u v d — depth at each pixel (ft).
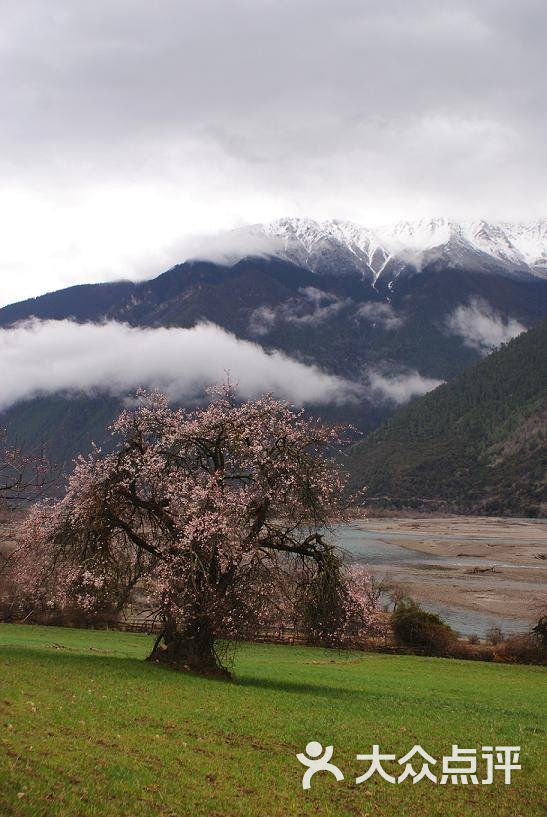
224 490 107.55
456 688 137.18
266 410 113.50
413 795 62.59
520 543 573.33
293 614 108.37
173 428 111.34
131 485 108.47
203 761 63.00
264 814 53.47
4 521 114.01
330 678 137.18
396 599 256.32
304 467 108.88
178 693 89.45
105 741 63.87
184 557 103.45
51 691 82.28
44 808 45.42
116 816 47.34
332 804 58.39
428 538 619.26
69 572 103.60
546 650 200.23
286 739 74.08
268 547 109.50
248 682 111.65
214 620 103.65
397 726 85.61
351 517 113.91
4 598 185.06
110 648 161.17
